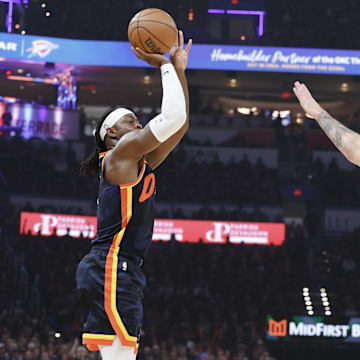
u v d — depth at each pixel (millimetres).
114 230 5625
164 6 47156
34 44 43375
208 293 35656
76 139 45875
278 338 31875
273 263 37719
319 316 31875
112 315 5492
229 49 44781
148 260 36938
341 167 47906
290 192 46375
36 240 37594
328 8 48719
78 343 28438
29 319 31750
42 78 48188
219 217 40969
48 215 39500
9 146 43406
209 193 43469
